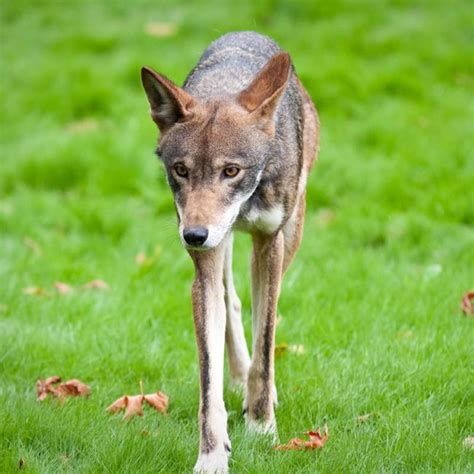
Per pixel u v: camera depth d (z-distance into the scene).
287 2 23.48
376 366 9.32
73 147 16.86
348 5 23.72
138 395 8.69
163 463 7.54
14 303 11.27
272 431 8.14
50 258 13.04
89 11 25.00
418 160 16.38
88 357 9.66
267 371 8.21
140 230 14.30
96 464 7.46
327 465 7.43
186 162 7.44
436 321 10.37
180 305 11.06
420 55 21.00
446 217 14.73
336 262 12.64
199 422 7.54
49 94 19.34
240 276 11.90
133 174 16.34
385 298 11.05
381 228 14.13
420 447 7.68
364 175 15.88
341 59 20.17
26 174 16.44
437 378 9.02
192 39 22.42
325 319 10.49
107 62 20.98
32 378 9.32
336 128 17.89
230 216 7.43
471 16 22.86
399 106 18.55
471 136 17.28
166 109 7.67
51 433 7.91
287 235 8.81
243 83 8.45
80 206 15.02
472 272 12.27
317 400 8.71
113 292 11.61
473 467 7.34
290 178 8.13
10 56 21.98
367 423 8.34
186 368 9.55
